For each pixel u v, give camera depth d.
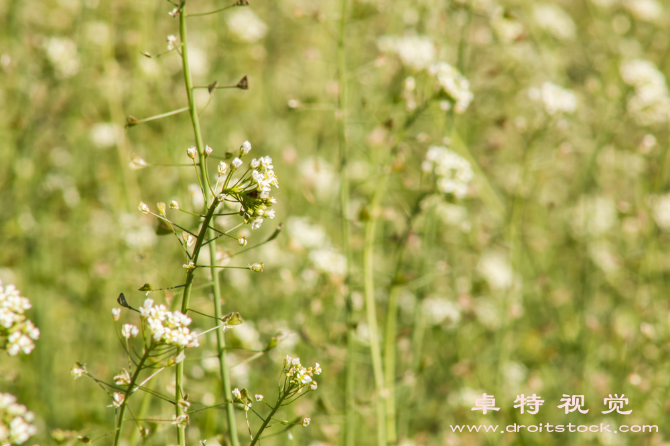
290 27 5.23
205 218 1.72
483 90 4.67
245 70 4.95
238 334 3.13
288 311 3.97
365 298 2.98
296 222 3.89
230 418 2.11
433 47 3.22
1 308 1.58
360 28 4.30
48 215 4.38
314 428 3.67
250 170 1.68
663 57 5.50
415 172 3.46
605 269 4.57
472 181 4.33
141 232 3.81
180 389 1.91
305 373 1.84
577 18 6.77
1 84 4.29
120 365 3.78
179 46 1.96
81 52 4.54
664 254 4.91
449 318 3.85
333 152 4.71
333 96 3.16
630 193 5.43
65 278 4.11
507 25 3.59
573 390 4.20
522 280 4.54
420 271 3.68
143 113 4.24
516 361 4.43
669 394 3.73
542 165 3.88
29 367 3.85
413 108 2.92
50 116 4.32
